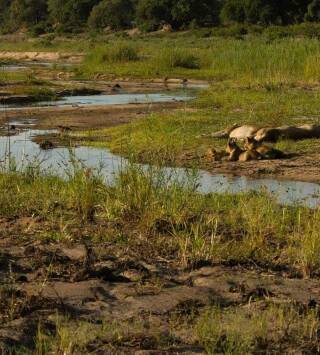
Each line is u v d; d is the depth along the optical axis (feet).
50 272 24.94
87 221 31.73
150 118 65.92
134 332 20.16
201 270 25.64
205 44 205.57
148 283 24.30
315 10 265.54
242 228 30.83
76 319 21.09
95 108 82.79
